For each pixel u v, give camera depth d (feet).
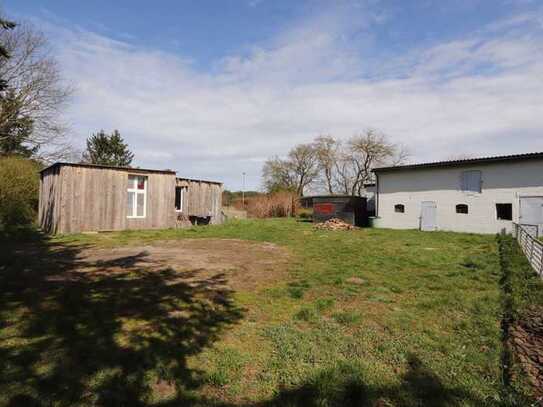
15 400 7.83
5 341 10.72
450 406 8.08
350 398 8.30
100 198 43.80
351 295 17.04
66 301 14.66
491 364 9.96
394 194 63.67
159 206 50.06
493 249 34.14
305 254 29.63
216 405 7.96
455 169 56.03
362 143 130.82
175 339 11.34
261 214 94.63
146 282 18.40
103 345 10.68
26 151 65.10
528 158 48.60
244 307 14.92
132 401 7.98
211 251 30.04
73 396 8.07
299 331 12.33
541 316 14.07
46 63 63.31
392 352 10.75
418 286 18.88
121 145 118.32
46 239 35.60
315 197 70.49
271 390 8.65
